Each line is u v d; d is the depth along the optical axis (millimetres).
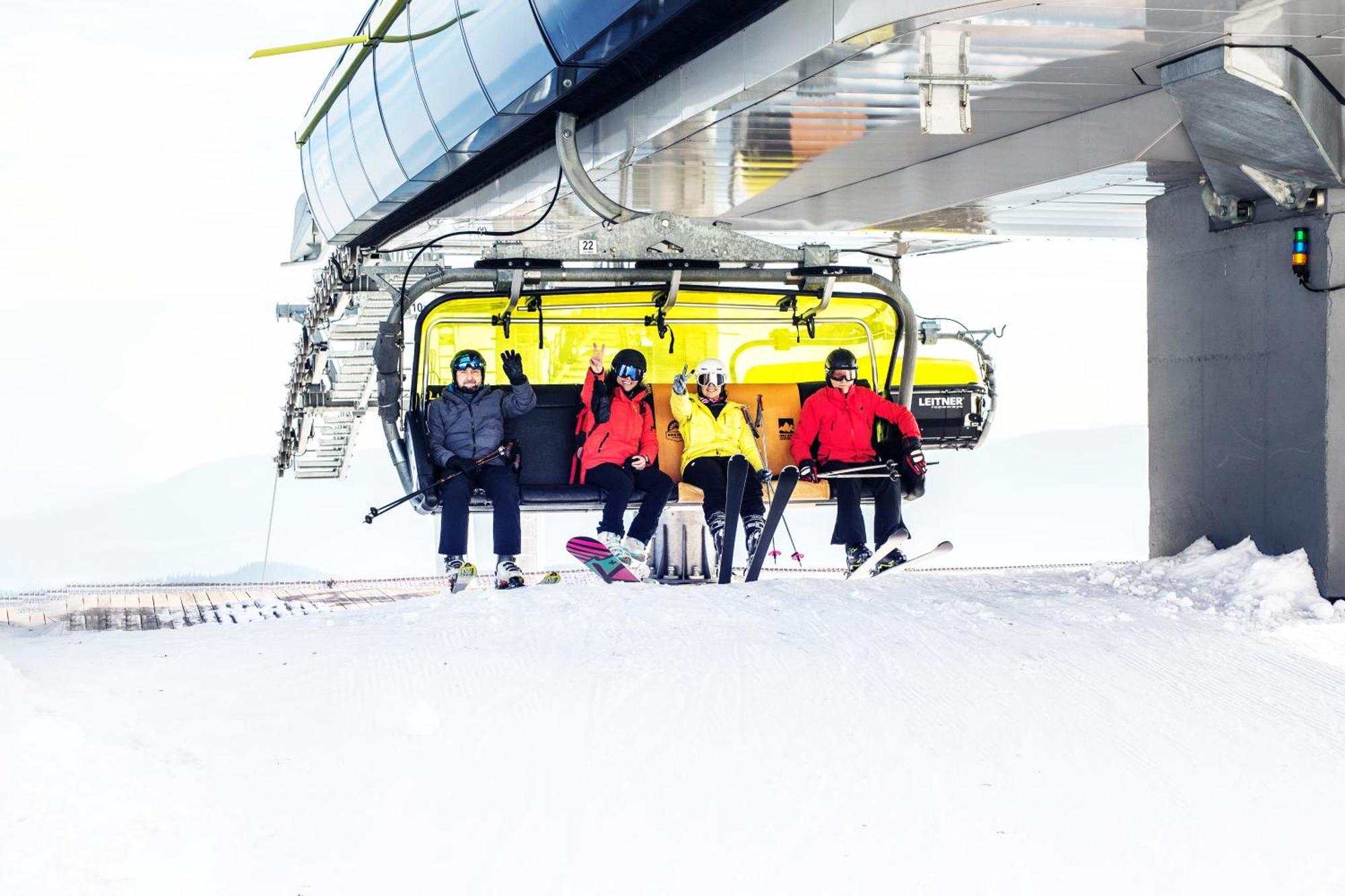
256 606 11156
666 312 9727
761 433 9422
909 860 3592
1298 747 4547
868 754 4398
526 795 3979
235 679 5312
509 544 8484
